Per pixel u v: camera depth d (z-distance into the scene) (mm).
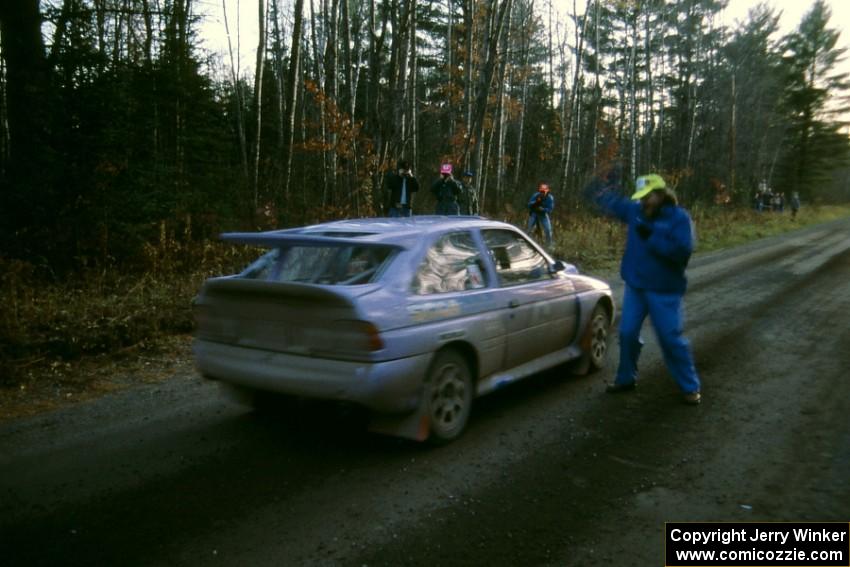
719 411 5242
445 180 13242
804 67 58188
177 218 11312
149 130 11773
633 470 4133
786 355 6988
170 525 3436
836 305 9891
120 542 3268
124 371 6426
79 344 6809
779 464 4203
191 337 7652
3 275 7996
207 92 14820
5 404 5453
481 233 5242
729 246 20781
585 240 17312
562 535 3340
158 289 8852
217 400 5590
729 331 8203
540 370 5570
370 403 4023
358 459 4312
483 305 4840
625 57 36000
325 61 17984
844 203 73062
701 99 41281
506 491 3838
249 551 3186
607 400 5539
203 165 14148
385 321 4051
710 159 41625
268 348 4332
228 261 10914
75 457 4344
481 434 4762
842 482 3936
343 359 4047
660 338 5398
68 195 9617
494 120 20109
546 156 33375
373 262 4402
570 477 4031
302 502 3695
